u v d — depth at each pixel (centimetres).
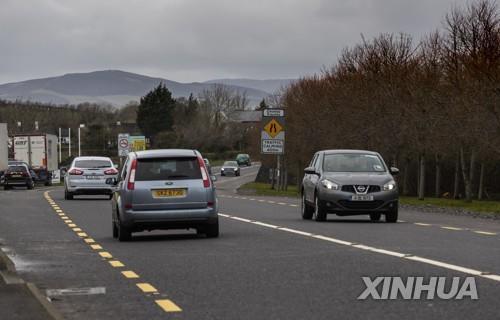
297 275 1909
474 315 1395
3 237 3164
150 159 2961
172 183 2916
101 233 3353
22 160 11462
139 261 2272
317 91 10781
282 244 2669
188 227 2948
